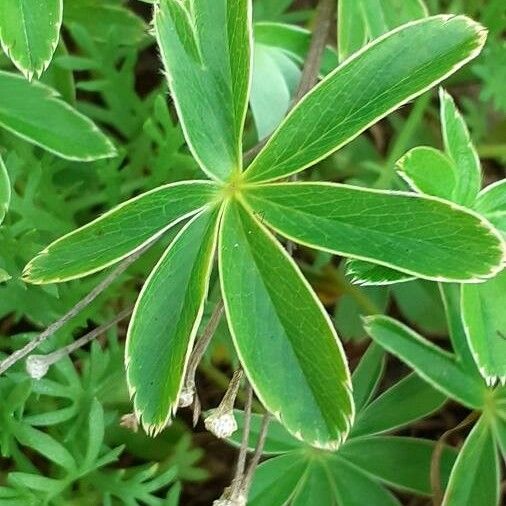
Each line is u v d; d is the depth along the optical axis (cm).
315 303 11
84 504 14
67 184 16
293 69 15
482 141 18
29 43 12
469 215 10
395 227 11
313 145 11
